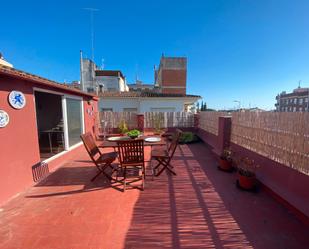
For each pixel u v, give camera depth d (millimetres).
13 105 3066
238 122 4625
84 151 6418
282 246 1892
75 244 1939
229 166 4152
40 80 3562
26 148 3395
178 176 3906
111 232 2131
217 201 2838
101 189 3309
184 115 9844
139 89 31094
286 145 2861
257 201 2830
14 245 1935
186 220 2357
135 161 3322
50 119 6957
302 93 31859
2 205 2764
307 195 2424
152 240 1998
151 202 2824
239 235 2066
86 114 7078
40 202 2852
